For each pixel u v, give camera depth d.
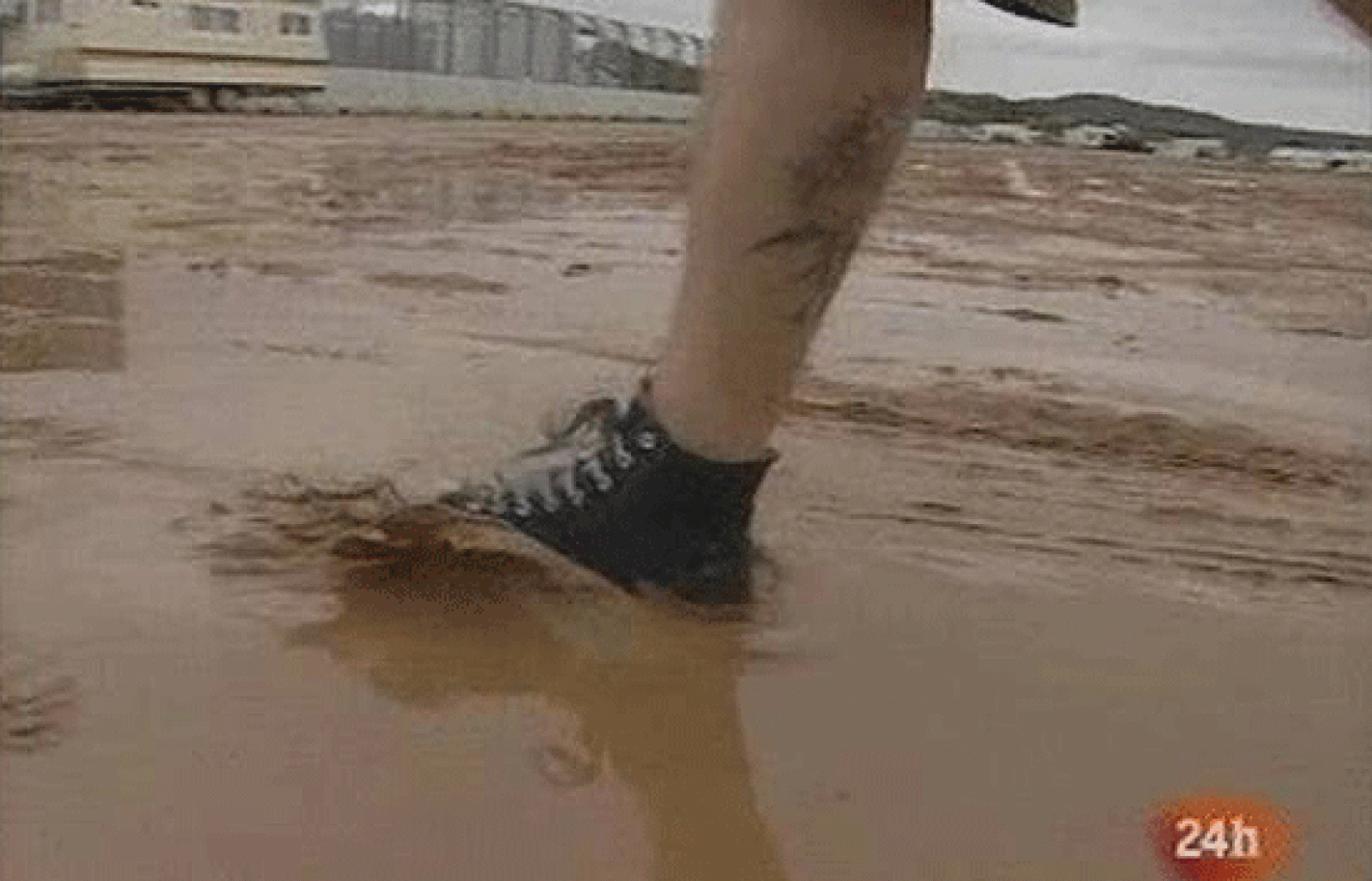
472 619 1.42
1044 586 1.44
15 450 1.54
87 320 1.62
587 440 1.47
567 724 1.37
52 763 1.33
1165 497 1.48
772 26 1.27
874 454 1.49
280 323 1.60
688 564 1.42
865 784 1.33
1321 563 1.45
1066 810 1.32
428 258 1.63
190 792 1.32
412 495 1.49
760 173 1.30
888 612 1.42
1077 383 1.54
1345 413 1.52
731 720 1.37
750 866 1.29
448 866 1.28
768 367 1.37
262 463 1.52
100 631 1.42
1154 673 1.38
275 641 1.41
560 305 1.56
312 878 1.28
